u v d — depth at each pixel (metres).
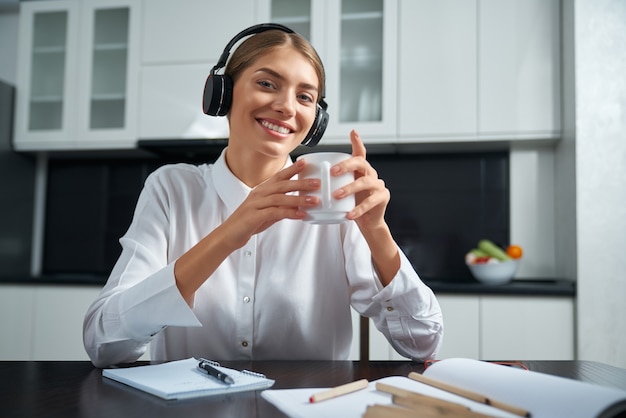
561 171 2.46
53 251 3.10
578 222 2.18
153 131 2.70
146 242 1.09
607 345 2.12
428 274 2.75
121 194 3.07
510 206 2.66
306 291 1.12
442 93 2.48
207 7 2.69
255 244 1.12
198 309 1.09
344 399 0.65
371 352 2.28
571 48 2.27
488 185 2.72
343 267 1.16
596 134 2.19
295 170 0.81
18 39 3.08
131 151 2.87
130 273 1.01
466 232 2.73
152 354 1.14
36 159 3.12
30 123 2.87
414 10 2.52
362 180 0.81
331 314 1.16
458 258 2.73
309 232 1.15
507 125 2.42
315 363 0.93
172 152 2.89
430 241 2.76
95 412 0.61
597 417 0.54
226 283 1.11
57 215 3.11
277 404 0.64
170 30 2.71
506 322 2.21
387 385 0.67
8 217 2.86
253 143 1.04
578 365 0.94
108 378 0.80
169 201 1.16
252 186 1.19
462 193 2.75
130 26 2.74
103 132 2.75
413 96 2.50
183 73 2.69
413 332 1.01
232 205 1.15
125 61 2.81
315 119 1.14
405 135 2.50
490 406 0.61
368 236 0.95
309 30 2.64
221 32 2.68
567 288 2.17
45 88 2.88
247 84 1.03
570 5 2.28
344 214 0.80
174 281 0.84
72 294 2.53
